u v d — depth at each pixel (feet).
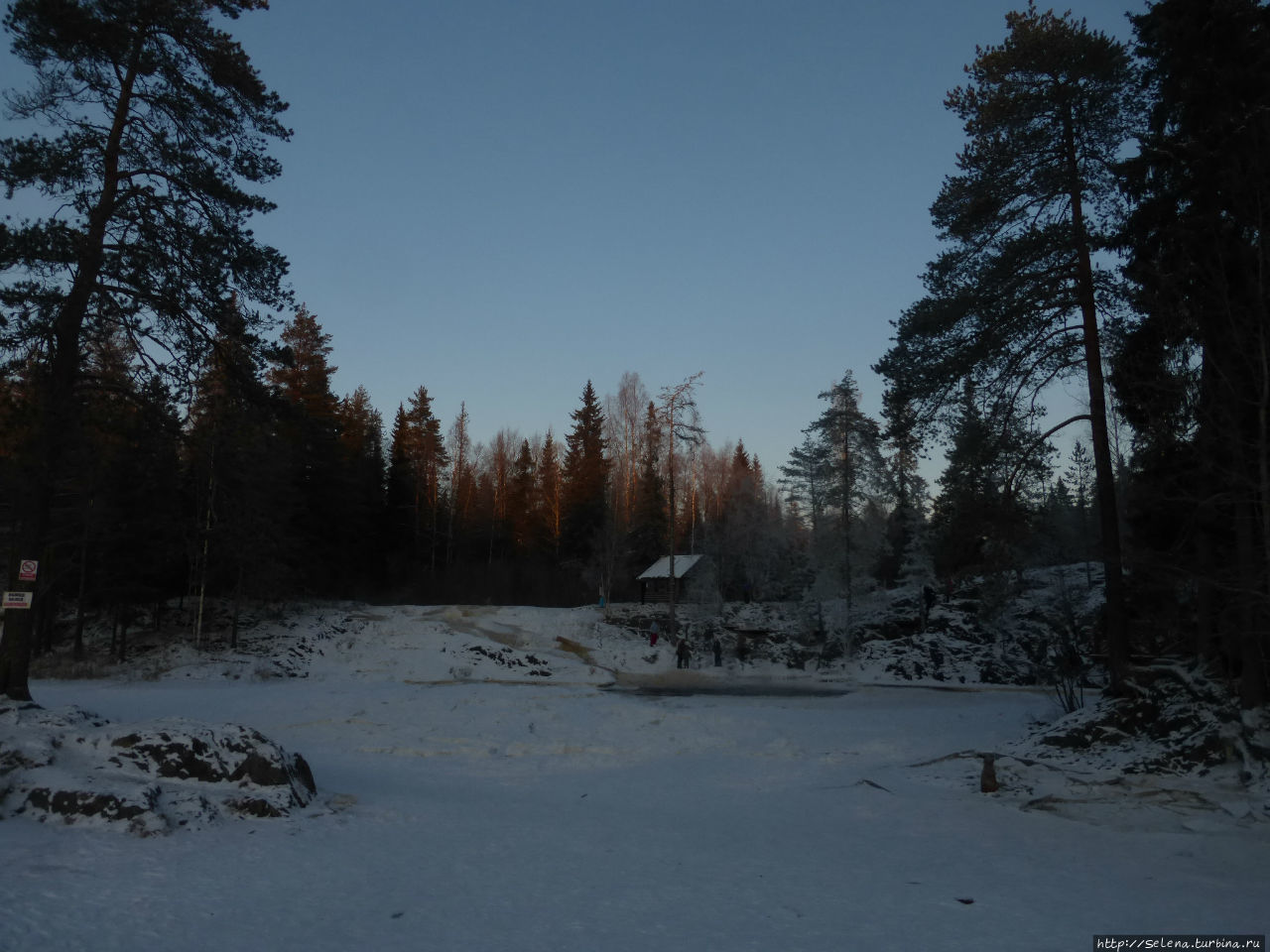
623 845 34.63
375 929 21.86
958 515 67.05
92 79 55.47
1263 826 37.73
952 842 36.35
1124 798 44.39
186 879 26.00
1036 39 63.05
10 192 52.21
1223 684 51.34
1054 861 32.60
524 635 154.92
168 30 58.18
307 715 76.38
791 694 108.78
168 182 58.18
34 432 52.65
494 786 51.08
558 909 24.53
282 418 64.03
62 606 144.97
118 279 55.42
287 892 25.27
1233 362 43.37
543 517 240.53
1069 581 160.86
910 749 64.69
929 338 67.00
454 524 253.44
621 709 81.41
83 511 111.24
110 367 59.98
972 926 23.38
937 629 144.77
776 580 202.80
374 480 222.48
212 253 57.11
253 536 126.21
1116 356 54.19
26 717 45.73
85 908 22.16
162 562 127.65
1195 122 49.83
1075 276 62.90
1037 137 63.36
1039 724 67.82
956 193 66.69
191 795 35.19
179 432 61.16
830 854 33.76
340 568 183.83
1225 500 43.68
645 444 208.03
